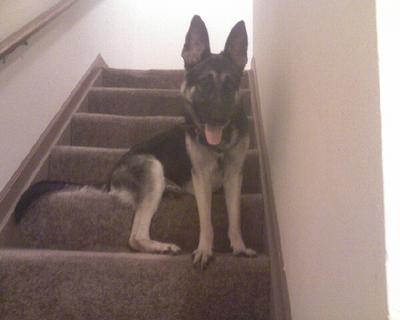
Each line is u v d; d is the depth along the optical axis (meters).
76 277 1.42
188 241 1.73
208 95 1.64
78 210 1.74
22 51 1.98
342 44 0.81
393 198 0.58
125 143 2.41
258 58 2.76
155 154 1.83
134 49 3.97
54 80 2.33
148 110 2.73
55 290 1.42
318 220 0.95
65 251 1.57
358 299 0.67
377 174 0.61
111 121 2.41
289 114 1.43
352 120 0.73
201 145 1.63
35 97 2.10
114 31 3.47
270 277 1.43
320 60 0.99
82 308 1.42
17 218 1.69
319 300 0.92
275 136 1.76
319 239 0.94
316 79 1.02
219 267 1.42
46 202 1.74
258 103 2.47
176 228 1.73
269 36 2.14
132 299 1.42
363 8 0.68
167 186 1.84
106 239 1.74
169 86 3.10
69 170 2.11
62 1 2.35
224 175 1.69
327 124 0.90
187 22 3.99
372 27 0.63
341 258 0.77
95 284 1.42
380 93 0.60
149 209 1.66
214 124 1.61
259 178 2.05
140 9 4.03
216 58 1.73
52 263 1.42
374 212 0.61
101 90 2.75
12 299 1.42
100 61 3.12
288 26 1.53
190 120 1.71
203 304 1.42
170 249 1.55
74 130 2.42
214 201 1.77
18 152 1.92
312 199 1.02
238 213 1.63
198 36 1.81
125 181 1.75
